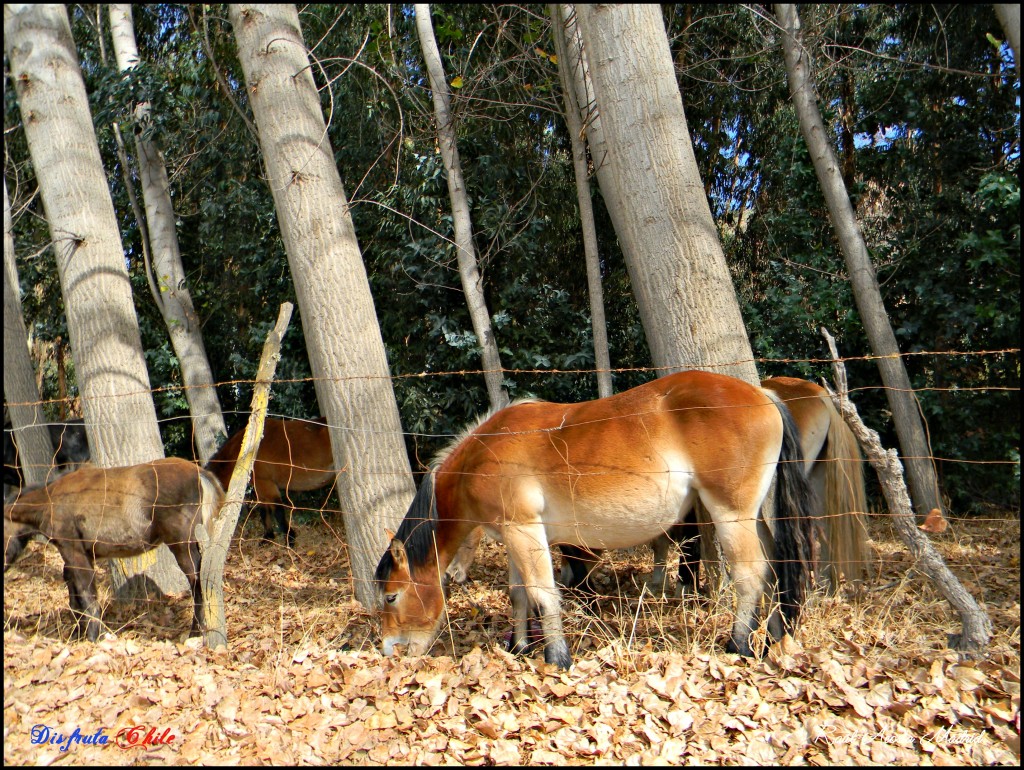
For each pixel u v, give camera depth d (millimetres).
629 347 9938
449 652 4391
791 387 5012
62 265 5883
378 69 9188
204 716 3266
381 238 9250
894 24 9062
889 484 3607
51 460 7738
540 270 9562
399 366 9430
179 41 10859
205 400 9531
